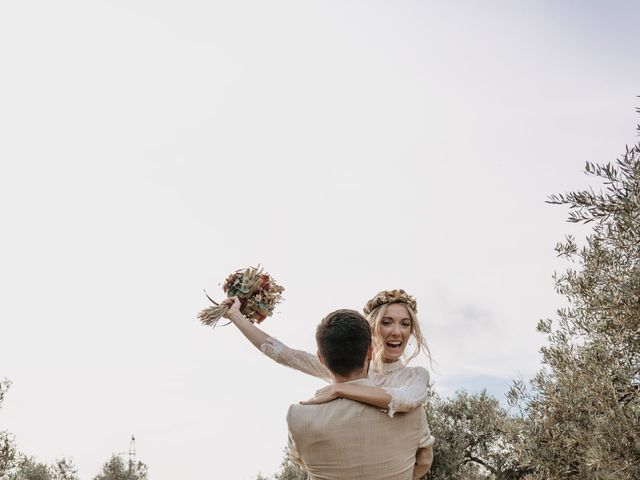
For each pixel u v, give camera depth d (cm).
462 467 1761
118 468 3475
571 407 845
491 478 1620
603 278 827
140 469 3509
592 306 802
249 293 330
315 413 240
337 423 236
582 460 841
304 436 239
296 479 2441
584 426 854
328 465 237
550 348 898
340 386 243
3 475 1723
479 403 1812
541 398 910
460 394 1888
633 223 689
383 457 235
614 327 792
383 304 317
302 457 244
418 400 245
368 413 237
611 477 729
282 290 337
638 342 786
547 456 858
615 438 749
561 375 883
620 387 806
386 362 312
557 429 866
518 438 915
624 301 755
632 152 661
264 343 312
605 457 743
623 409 775
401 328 313
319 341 252
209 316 326
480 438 1780
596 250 821
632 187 667
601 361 804
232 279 334
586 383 816
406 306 317
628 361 801
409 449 244
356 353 245
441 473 1770
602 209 685
